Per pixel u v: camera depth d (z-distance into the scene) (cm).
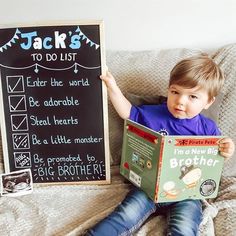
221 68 144
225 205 129
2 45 133
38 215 127
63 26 131
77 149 143
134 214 123
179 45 165
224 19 159
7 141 142
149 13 158
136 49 166
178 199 127
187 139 118
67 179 145
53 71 135
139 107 140
